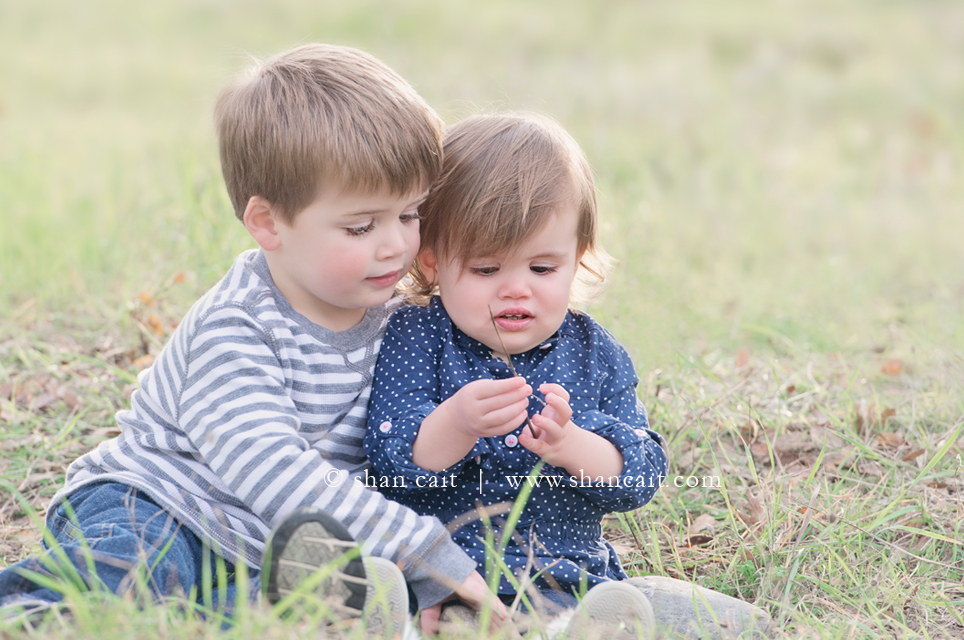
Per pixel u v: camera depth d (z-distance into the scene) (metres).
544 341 5.55
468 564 4.89
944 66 25.50
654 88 22.53
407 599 4.70
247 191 5.23
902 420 7.82
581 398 5.43
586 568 5.32
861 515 6.30
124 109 22.44
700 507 6.88
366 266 5.10
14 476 7.09
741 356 8.76
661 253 11.52
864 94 23.42
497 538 5.23
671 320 9.25
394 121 5.03
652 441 5.43
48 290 10.22
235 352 5.09
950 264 12.86
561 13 30.77
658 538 6.50
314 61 5.26
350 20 29.80
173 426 5.28
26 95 24.09
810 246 14.03
